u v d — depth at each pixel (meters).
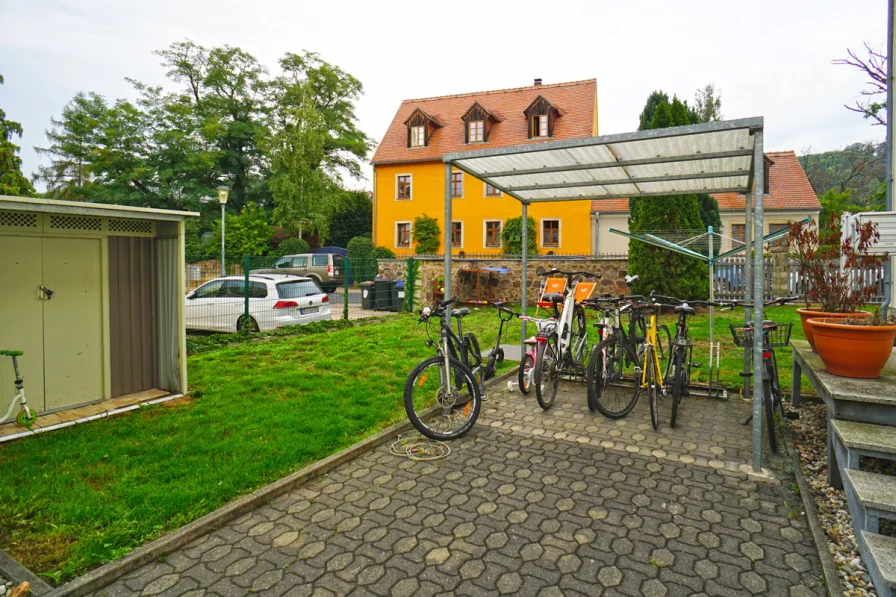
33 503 3.34
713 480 3.73
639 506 3.35
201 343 9.20
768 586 2.55
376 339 9.73
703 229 14.04
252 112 40.94
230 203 40.78
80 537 2.98
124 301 5.77
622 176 5.97
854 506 2.93
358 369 7.22
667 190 6.51
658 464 4.02
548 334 5.39
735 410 5.40
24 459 4.04
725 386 6.17
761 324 3.88
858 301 4.80
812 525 3.02
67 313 5.29
